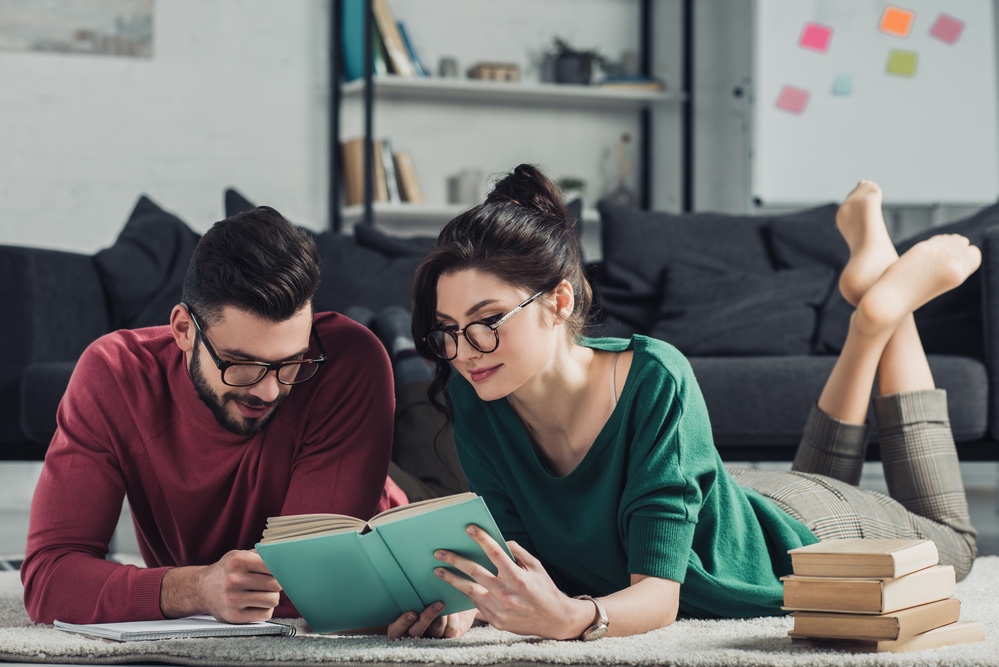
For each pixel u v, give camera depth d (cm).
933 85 523
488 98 553
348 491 170
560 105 563
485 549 137
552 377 161
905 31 521
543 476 168
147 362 170
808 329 349
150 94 499
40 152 486
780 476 205
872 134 521
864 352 221
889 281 221
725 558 174
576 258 160
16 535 380
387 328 285
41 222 485
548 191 160
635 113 572
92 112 492
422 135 545
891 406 222
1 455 321
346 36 518
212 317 150
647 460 158
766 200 517
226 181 509
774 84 516
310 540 142
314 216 522
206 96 506
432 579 146
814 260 371
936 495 219
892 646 142
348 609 152
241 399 155
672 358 163
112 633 149
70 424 170
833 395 225
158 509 175
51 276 326
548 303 154
